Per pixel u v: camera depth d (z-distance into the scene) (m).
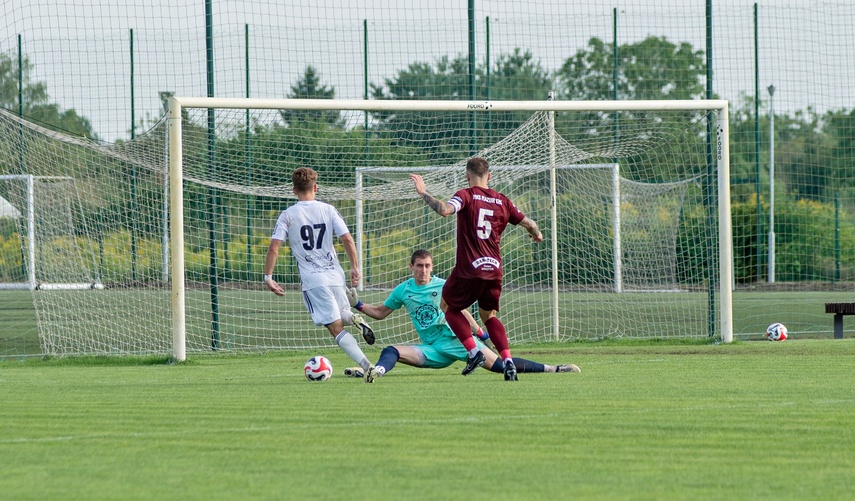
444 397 22.98
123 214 49.00
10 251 77.69
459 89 75.69
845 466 14.43
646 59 79.50
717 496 12.52
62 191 45.91
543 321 53.84
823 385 25.19
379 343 46.62
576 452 15.63
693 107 42.66
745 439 16.72
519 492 12.82
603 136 67.88
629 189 68.25
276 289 28.14
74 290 47.19
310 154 57.12
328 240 28.61
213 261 45.41
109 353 40.50
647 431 17.61
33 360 38.25
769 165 94.81
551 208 47.25
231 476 14.07
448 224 63.62
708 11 49.50
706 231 55.84
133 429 18.64
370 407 21.34
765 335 48.25
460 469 14.38
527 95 87.75
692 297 58.44
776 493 12.68
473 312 47.72
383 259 63.25
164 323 50.09
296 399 23.14
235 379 29.12
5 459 15.60
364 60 73.25
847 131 90.00
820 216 91.88
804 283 91.69
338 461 15.09
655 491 12.82
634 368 31.02
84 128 73.00
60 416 20.59
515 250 62.72
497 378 28.09
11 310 71.25
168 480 13.85
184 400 23.30
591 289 67.50
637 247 67.81
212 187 46.66
